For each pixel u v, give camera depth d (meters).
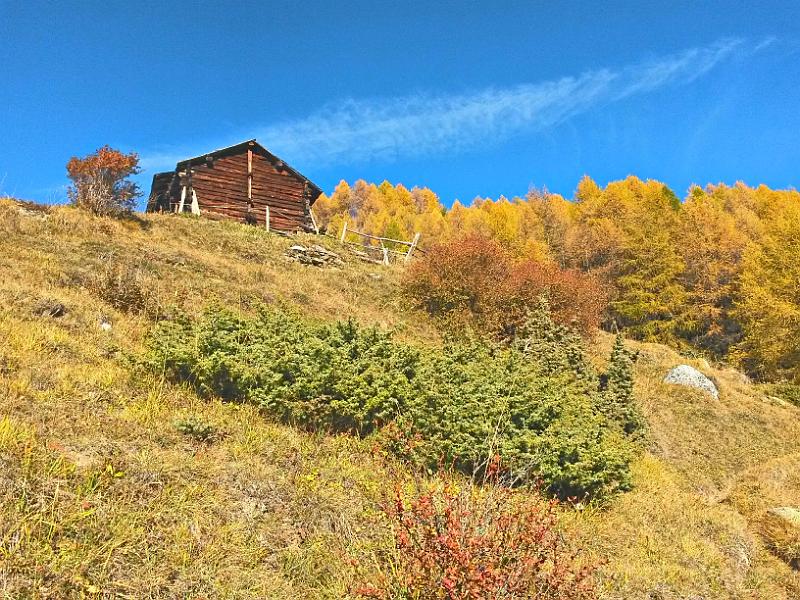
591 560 5.73
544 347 14.23
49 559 3.63
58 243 12.52
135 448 5.34
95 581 3.62
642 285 41.34
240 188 26.48
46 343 7.33
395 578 3.84
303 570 4.39
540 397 8.91
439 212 84.75
